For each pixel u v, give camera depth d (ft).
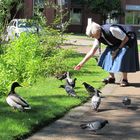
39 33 47.03
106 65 40.22
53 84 38.60
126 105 30.96
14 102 27.27
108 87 38.93
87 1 170.19
